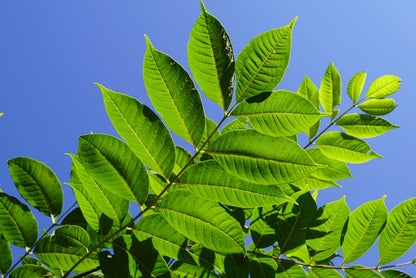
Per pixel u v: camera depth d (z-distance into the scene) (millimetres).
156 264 625
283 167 577
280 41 584
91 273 658
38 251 649
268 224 704
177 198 604
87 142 583
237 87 592
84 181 613
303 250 722
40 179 649
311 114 582
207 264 670
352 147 812
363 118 845
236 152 587
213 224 607
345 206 713
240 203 593
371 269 698
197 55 586
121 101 584
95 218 638
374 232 697
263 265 685
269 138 581
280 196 586
